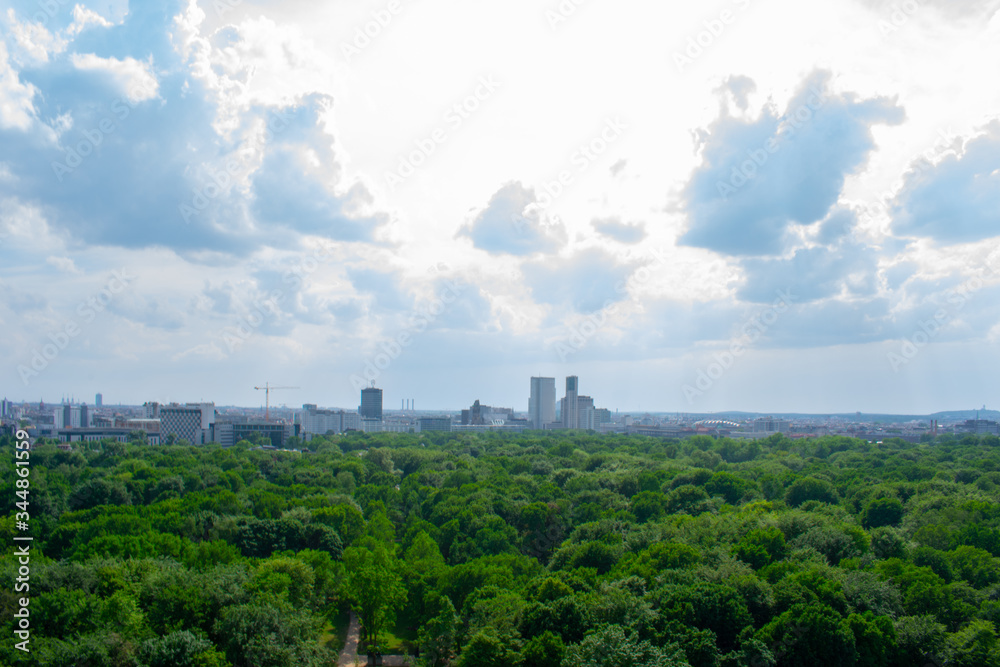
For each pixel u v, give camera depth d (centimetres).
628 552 13075
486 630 8825
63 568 9819
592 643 8031
